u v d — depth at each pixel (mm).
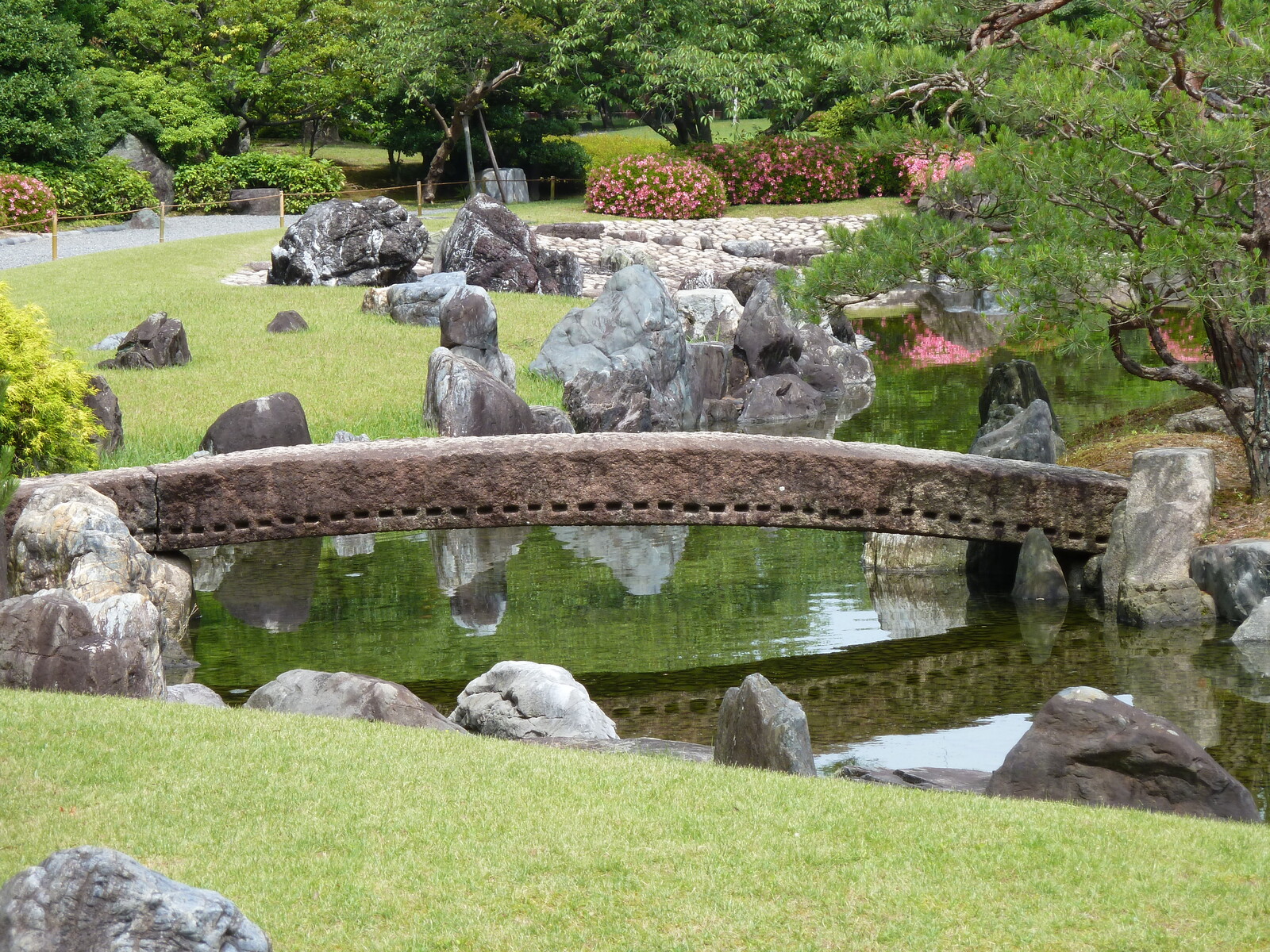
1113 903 5551
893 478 14594
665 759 7648
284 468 14336
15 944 4180
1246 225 14070
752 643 12805
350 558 16312
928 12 14953
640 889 5648
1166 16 13078
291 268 33000
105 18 51938
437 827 6273
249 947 4352
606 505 14734
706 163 50406
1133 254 12430
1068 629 12961
